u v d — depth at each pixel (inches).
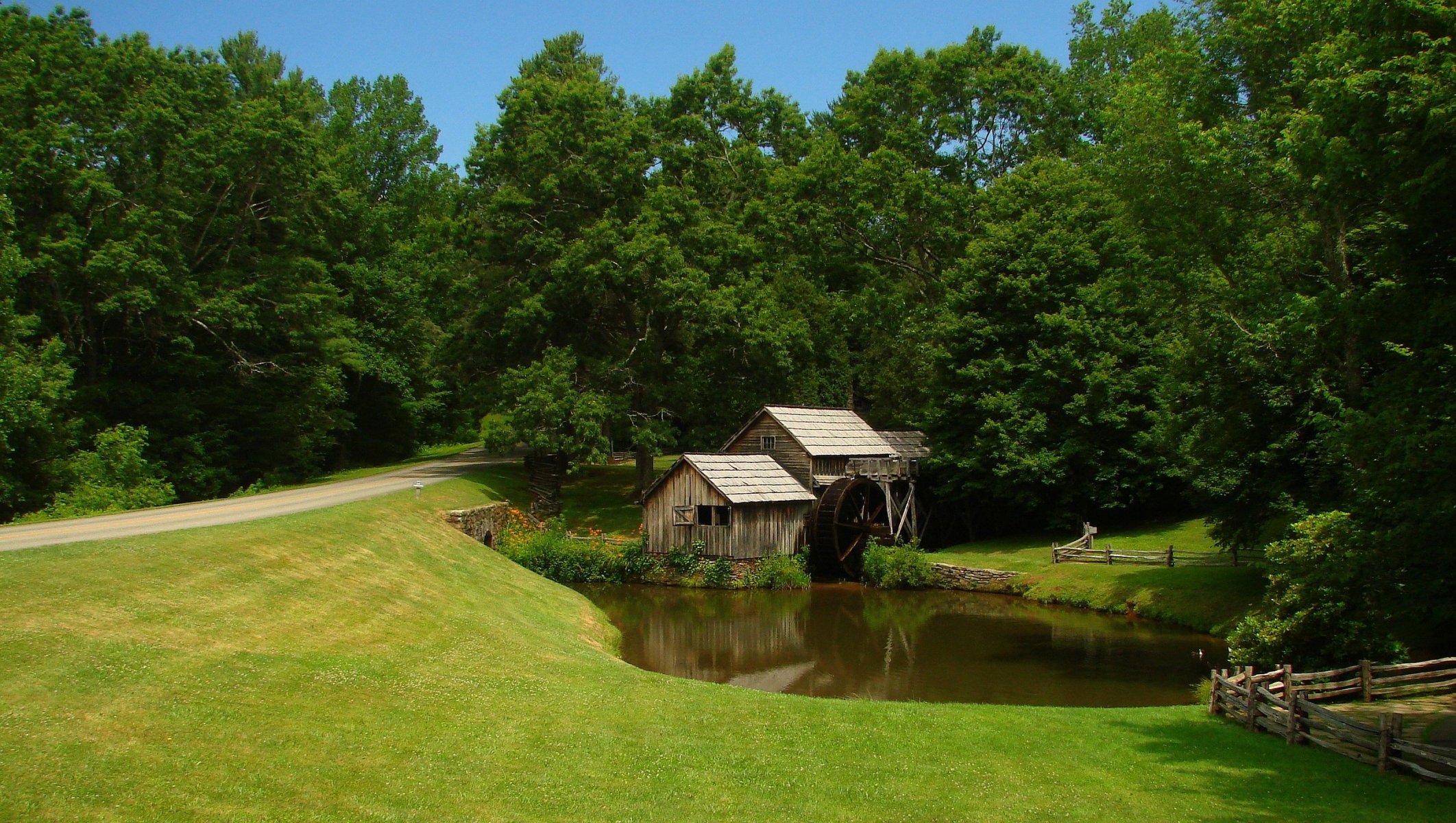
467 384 1963.6
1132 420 1454.2
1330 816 426.6
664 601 1288.1
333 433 2233.0
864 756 510.3
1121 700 783.7
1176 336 1242.6
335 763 423.5
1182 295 1083.9
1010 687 829.2
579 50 2662.4
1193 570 1211.9
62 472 1262.3
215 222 1664.6
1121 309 1464.1
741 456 1517.0
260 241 1802.4
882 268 2140.7
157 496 1314.0
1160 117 987.3
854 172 2064.5
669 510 1441.9
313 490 1409.9
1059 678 859.4
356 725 474.6
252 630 579.5
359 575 792.9
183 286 1528.1
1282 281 922.1
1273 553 753.6
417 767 435.8
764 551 1428.4
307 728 456.1
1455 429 482.6
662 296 1732.3
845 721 577.6
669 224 1820.9
